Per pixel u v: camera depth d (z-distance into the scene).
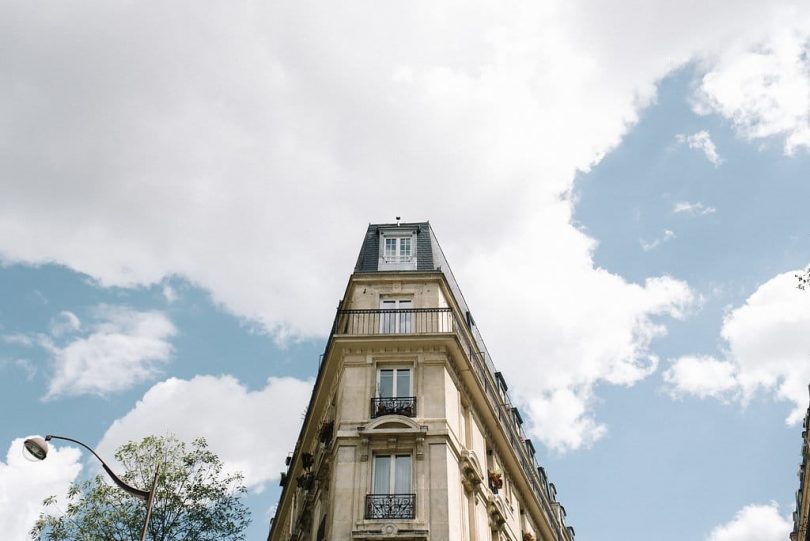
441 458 23.72
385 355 26.23
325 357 28.48
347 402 25.08
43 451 17.75
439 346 26.42
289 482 38.25
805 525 44.19
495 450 30.81
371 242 31.22
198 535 27.34
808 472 40.06
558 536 41.78
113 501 26.66
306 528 30.48
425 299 27.95
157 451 28.16
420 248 30.72
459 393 27.00
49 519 25.86
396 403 24.94
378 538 21.92
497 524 28.05
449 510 22.73
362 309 27.52
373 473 23.64
